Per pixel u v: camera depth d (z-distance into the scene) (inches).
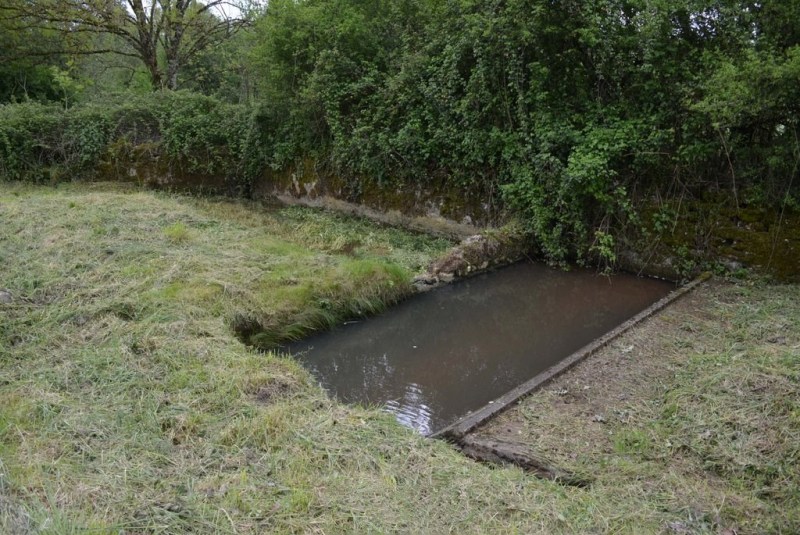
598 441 134.3
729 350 178.2
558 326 228.5
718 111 232.4
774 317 203.6
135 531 98.9
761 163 251.9
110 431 129.6
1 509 100.0
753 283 247.1
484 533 102.3
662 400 151.0
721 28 261.1
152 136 499.8
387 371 195.3
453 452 131.1
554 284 274.4
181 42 669.9
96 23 573.0
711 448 127.5
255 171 450.9
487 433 139.3
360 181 385.7
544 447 131.6
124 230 287.9
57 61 724.7
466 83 328.5
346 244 317.4
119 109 496.4
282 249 282.5
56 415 134.0
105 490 109.3
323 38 395.2
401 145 351.9
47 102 634.2
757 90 220.2
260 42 438.3
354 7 397.7
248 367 164.7
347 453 125.3
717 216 264.2
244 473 115.4
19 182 487.2
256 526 102.0
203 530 100.3
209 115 474.3
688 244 271.6
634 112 280.4
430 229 357.1
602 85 294.0
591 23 274.8
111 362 161.0
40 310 193.9
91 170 499.8
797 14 235.8
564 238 299.0
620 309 242.4
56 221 297.4
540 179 295.1
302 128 415.8
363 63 384.2
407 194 365.7
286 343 210.2
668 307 223.1
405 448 129.3
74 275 226.8
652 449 129.8
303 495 109.8
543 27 288.5
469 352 209.2
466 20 320.8
